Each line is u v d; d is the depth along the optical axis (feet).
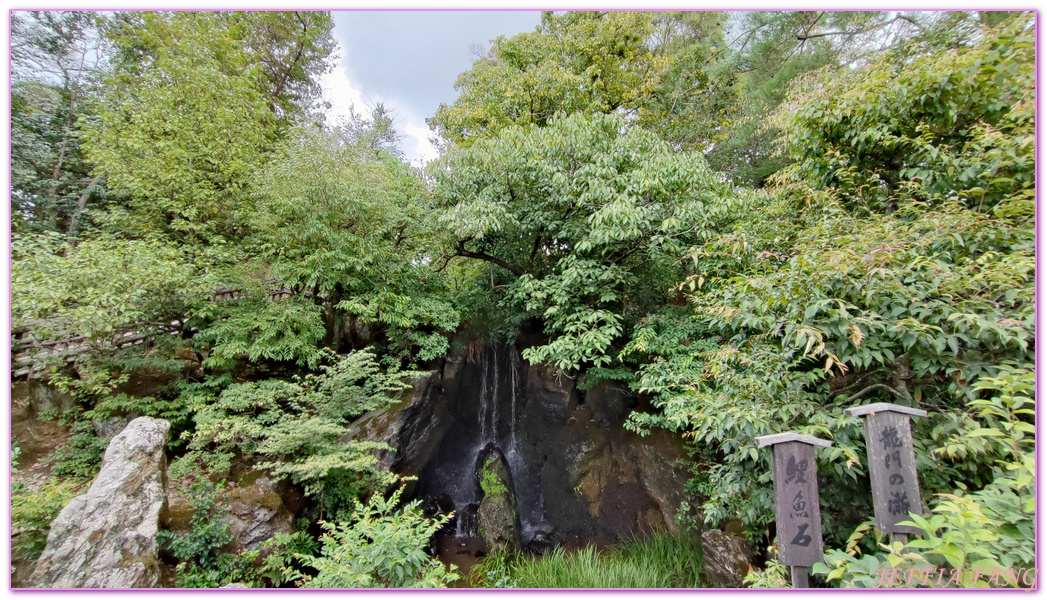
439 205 25.94
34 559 11.69
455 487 25.41
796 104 15.69
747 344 11.48
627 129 23.66
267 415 17.85
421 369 25.76
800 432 8.90
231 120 25.11
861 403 10.37
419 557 10.63
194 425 19.40
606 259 22.16
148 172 22.04
